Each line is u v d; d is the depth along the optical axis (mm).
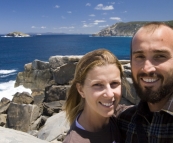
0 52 15414
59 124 1665
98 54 540
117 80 531
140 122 535
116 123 593
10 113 2279
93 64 518
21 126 2191
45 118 2213
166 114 488
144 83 497
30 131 2023
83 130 518
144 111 528
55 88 2328
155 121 503
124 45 18500
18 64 9672
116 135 556
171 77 484
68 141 504
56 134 1565
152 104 514
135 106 594
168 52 480
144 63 494
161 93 485
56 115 1853
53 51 14703
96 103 520
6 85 5238
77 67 569
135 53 510
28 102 2371
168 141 482
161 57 485
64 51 14422
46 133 1640
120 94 541
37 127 2156
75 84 588
